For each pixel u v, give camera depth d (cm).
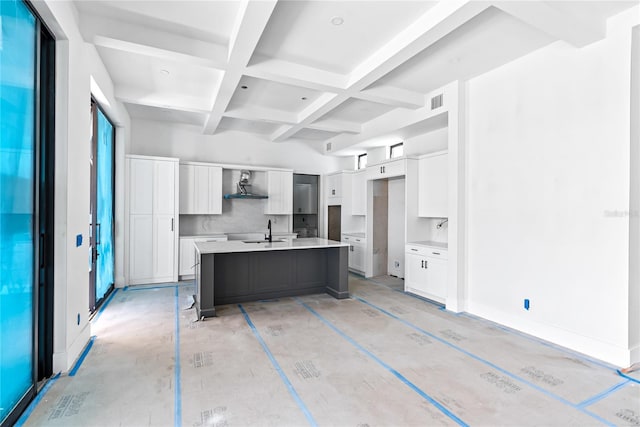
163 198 542
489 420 193
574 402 212
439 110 422
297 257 474
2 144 173
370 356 277
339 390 224
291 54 342
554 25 254
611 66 267
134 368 252
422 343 305
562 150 302
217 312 395
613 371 253
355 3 256
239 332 330
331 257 481
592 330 280
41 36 231
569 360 271
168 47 306
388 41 314
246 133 689
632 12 253
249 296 443
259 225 693
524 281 336
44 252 235
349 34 302
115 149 503
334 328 343
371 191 623
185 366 256
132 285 523
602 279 274
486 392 223
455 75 384
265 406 205
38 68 211
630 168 258
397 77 390
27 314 203
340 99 432
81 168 276
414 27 283
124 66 379
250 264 443
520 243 339
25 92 198
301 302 442
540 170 321
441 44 314
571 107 295
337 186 712
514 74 345
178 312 393
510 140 349
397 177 625
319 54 341
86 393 217
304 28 293
